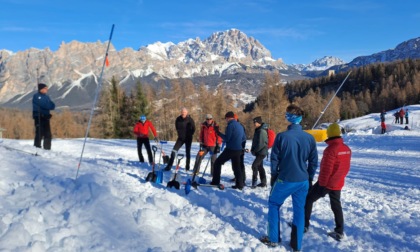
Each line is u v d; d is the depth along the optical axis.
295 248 4.88
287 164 4.80
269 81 45.34
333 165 5.34
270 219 4.99
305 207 5.60
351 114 93.62
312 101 89.38
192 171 10.23
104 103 50.81
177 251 4.42
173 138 52.03
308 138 4.84
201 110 52.12
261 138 8.37
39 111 10.69
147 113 50.94
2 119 87.38
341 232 5.44
